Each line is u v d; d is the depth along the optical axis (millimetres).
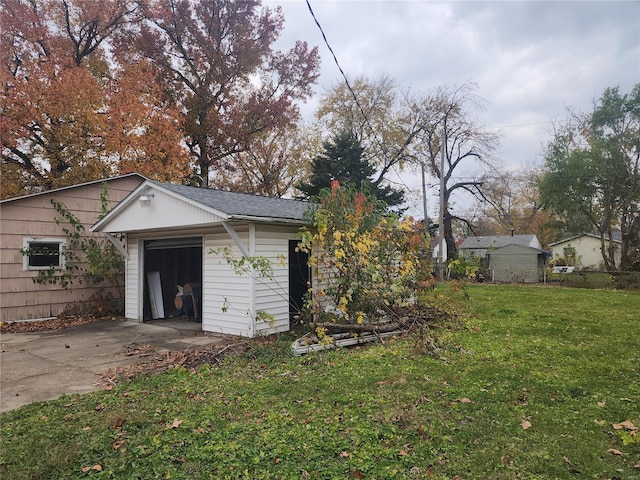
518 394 4547
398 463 3111
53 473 3109
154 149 19391
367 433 3594
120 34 22156
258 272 8117
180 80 24469
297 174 30297
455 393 4598
